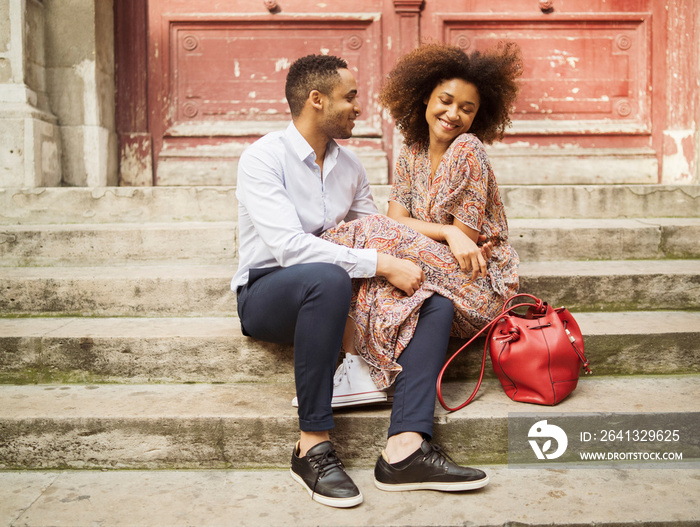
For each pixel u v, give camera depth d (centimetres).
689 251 300
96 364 226
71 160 386
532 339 199
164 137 415
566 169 415
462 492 175
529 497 172
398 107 228
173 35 412
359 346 199
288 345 224
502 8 415
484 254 210
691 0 407
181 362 226
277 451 194
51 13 380
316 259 191
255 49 414
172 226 303
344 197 223
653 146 418
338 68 204
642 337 228
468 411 198
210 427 193
